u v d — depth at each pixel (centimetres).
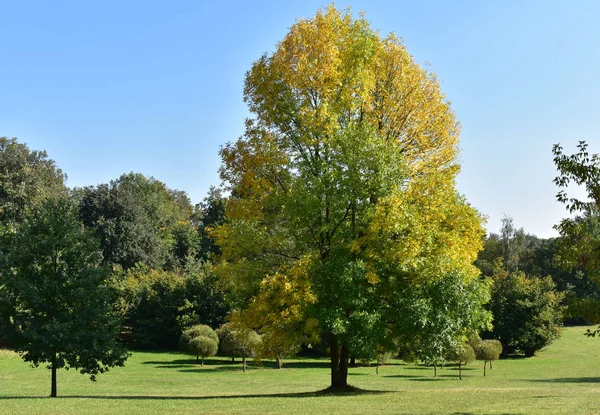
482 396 1786
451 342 1933
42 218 2200
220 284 2066
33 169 6225
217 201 6950
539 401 1580
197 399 1883
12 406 1681
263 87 2031
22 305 2130
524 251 8831
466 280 1942
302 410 1473
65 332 2027
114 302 5550
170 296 5534
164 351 5438
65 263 2156
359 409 1473
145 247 7425
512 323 5366
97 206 7306
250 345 2023
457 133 2134
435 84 2150
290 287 1752
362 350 1783
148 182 11119
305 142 1945
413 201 1950
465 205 1980
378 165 1838
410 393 1952
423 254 1855
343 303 1800
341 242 1908
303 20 2053
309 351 5250
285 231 2020
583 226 1298
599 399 1631
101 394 2466
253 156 1984
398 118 2100
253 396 2031
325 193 1878
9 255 2095
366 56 1992
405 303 1817
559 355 5562
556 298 5547
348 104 1942
